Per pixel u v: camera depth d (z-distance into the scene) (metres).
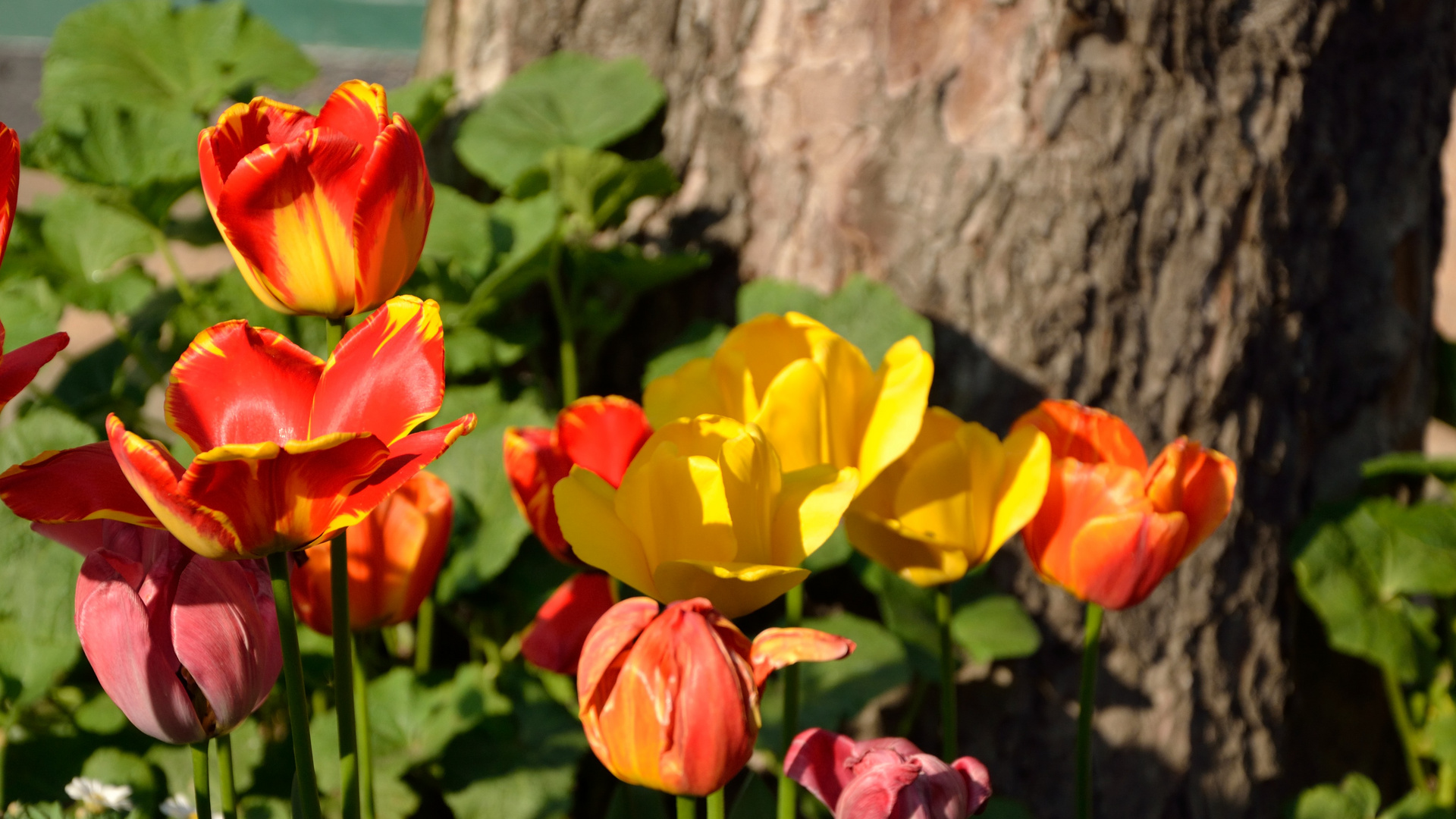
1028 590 1.54
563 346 1.62
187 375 1.04
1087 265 1.49
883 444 1.16
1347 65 1.63
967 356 1.51
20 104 6.51
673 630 1.05
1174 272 1.51
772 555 1.11
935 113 1.50
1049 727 1.55
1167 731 1.57
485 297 1.49
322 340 1.56
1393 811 1.64
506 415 1.51
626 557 1.10
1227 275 1.54
